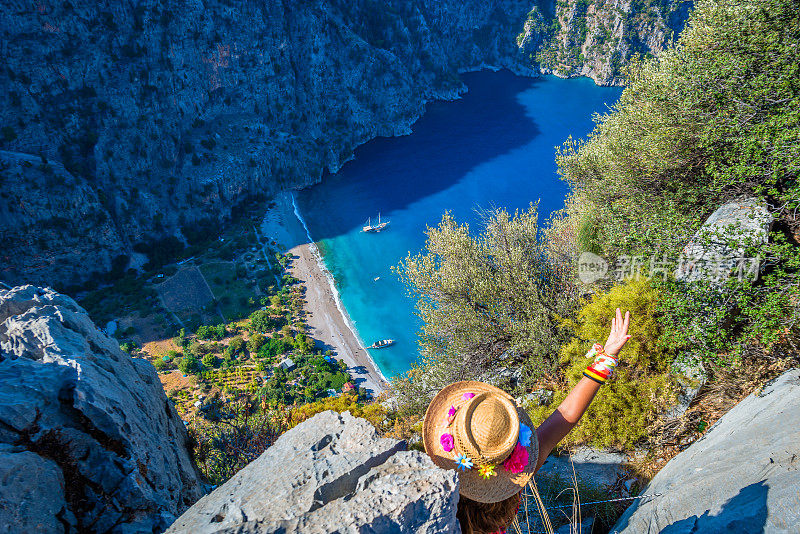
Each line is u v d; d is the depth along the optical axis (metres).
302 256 165.50
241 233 178.62
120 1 170.88
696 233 13.79
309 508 2.41
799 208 12.88
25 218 153.25
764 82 14.02
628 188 18.08
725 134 14.77
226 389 111.38
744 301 11.25
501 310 21.08
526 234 22.56
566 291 19.88
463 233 24.05
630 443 11.77
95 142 169.25
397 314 139.75
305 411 23.28
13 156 156.75
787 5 14.27
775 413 5.95
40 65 161.88
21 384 5.04
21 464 4.31
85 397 5.05
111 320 138.62
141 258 172.50
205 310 142.00
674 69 16.83
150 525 4.85
